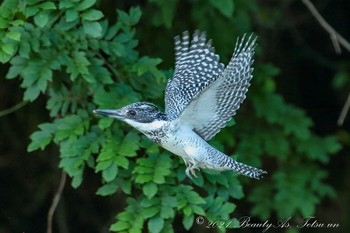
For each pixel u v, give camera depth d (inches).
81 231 560.4
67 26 370.3
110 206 558.3
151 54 460.8
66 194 557.0
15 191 552.4
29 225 553.0
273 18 549.3
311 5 468.4
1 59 354.9
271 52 570.6
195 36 361.7
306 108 607.2
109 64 393.4
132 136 375.9
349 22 594.9
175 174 377.1
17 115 511.5
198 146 321.7
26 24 377.7
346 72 574.2
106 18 411.2
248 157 491.8
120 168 379.6
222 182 378.0
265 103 495.8
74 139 377.7
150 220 368.5
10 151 541.0
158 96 386.0
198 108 317.7
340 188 596.4
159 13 453.1
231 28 462.6
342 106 606.5
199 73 356.8
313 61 602.2
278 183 516.7
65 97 393.4
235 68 310.2
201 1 459.8
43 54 378.0
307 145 518.3
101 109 358.0
